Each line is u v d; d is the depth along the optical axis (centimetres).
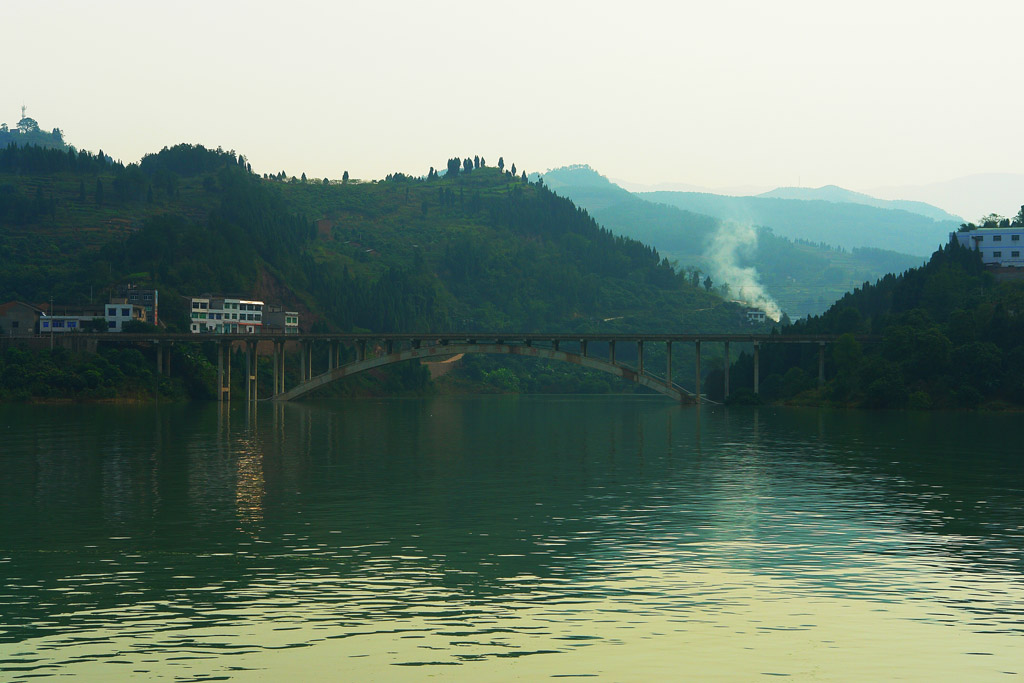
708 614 3894
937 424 14262
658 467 8756
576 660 3384
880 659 3409
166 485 7350
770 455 9862
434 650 3472
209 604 4003
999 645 3550
